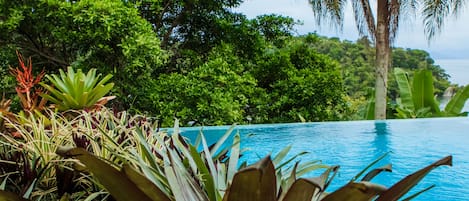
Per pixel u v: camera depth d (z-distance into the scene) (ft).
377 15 30.25
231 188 2.76
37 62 25.09
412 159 16.11
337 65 31.68
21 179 4.59
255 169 2.57
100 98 10.86
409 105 31.65
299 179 2.87
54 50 25.07
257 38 29.60
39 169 4.83
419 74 31.40
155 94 24.26
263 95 28.48
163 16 29.12
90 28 22.03
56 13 22.03
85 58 24.43
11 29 22.38
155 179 3.77
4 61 23.85
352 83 43.57
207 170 4.14
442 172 13.24
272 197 2.77
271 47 31.07
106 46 22.58
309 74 29.32
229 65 26.66
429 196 10.51
